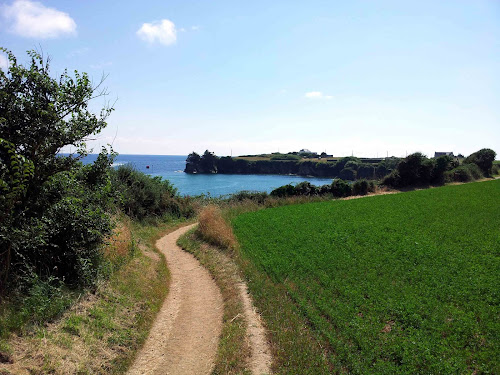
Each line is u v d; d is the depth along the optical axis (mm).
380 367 6594
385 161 86688
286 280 11523
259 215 24797
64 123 8352
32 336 6465
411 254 13266
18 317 6617
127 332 8219
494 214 21344
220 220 19516
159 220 26047
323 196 39406
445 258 12633
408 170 48469
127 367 7160
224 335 8562
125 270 11578
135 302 9875
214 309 10570
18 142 7664
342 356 7047
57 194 8781
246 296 10664
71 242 9023
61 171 8648
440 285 10148
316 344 7594
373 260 12859
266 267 12836
